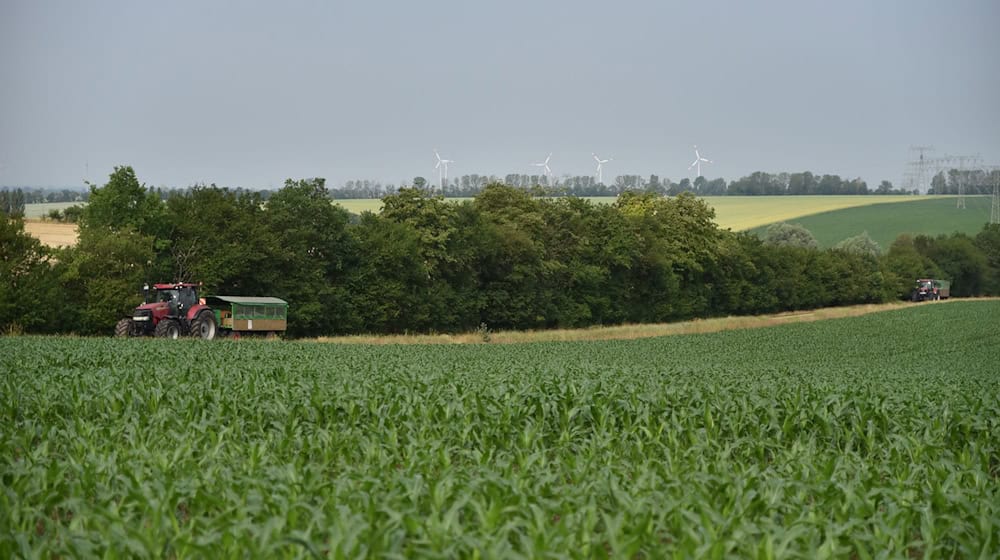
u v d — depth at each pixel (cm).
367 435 1869
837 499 1377
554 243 9931
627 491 1396
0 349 3925
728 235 12331
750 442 1936
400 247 7944
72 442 1650
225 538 1077
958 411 2459
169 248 6800
